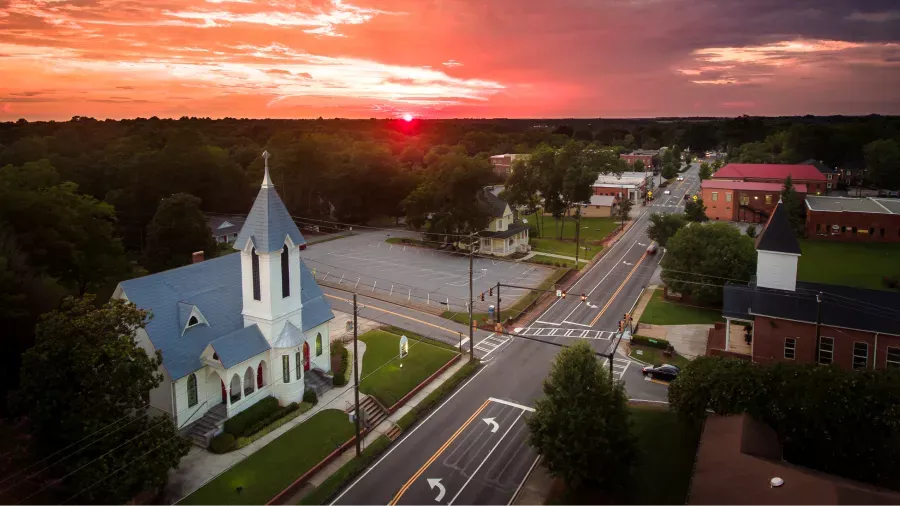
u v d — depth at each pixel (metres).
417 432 43.25
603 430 32.69
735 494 28.59
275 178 120.25
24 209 54.00
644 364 54.97
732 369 37.38
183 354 40.75
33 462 32.38
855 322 48.19
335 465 38.69
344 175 118.44
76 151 136.50
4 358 40.34
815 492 27.05
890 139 169.12
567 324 65.75
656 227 96.25
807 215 107.56
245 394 43.44
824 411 33.97
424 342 59.38
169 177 102.62
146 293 41.69
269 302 43.81
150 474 30.98
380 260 92.44
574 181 110.06
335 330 62.38
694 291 68.69
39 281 44.69
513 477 37.53
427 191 102.25
